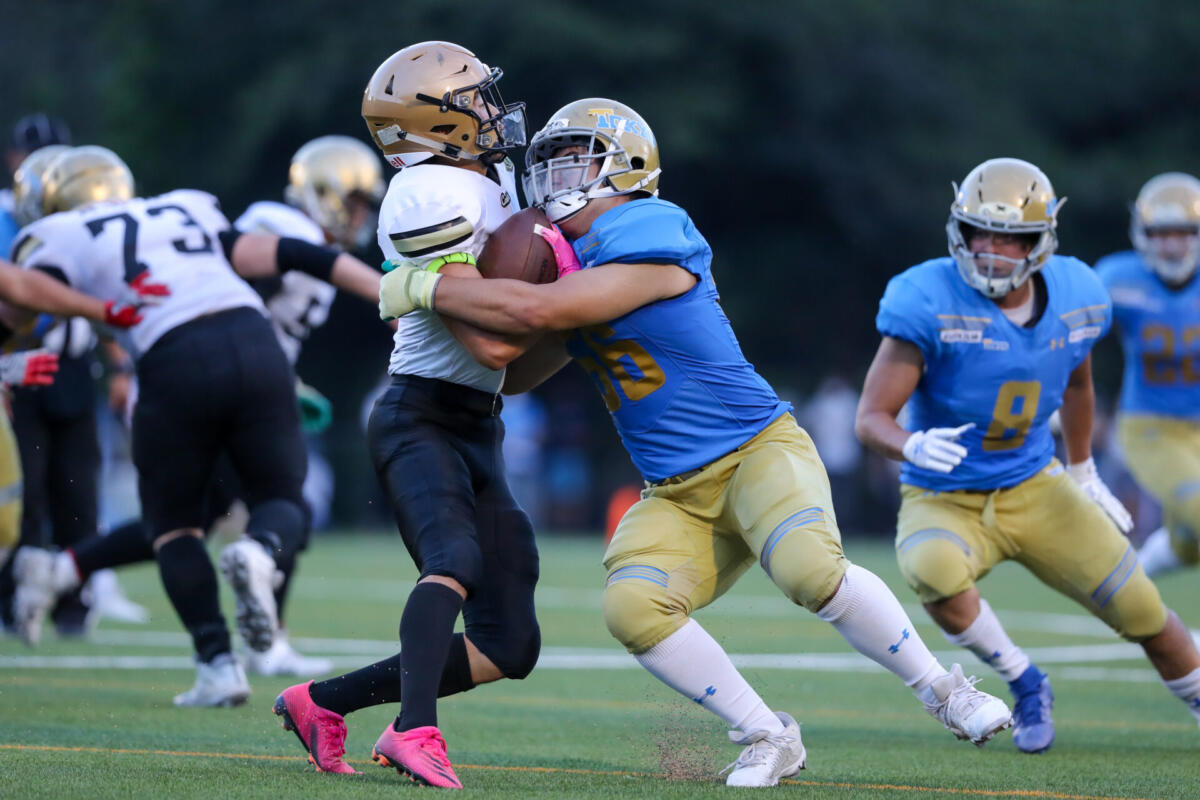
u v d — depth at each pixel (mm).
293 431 20766
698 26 87250
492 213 14914
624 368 15109
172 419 19984
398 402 15203
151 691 21781
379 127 15062
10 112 98312
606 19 86250
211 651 20250
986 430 18750
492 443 15586
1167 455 29281
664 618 14906
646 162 15117
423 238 14469
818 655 28469
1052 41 96938
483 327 14289
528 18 83625
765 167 90688
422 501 14758
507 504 15508
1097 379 91812
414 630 14273
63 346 27906
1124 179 94188
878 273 94438
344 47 85500
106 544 24938
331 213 26516
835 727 20188
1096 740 19172
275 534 20188
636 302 14586
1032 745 18000
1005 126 92812
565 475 79812
